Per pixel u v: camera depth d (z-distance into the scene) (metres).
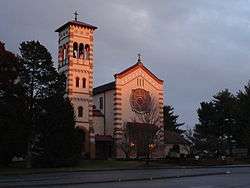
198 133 103.88
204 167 64.12
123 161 78.56
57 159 65.50
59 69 91.56
